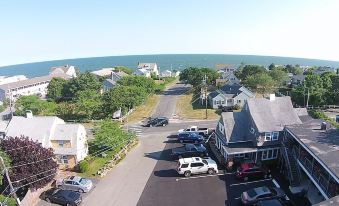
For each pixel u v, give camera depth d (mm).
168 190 31891
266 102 38875
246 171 32844
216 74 103000
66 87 90000
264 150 36156
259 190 28500
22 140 32844
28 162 30938
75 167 38500
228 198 29797
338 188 23234
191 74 96250
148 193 31500
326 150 26500
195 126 51250
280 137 36344
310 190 29891
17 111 67250
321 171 26297
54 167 32812
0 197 29547
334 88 81750
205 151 40219
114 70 140625
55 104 77812
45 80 119938
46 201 31078
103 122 45500
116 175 36031
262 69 107000
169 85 119062
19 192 31578
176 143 46375
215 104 70062
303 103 71938
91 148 43625
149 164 38781
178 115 64750
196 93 90750
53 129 39656
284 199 28203
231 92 72375
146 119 62281
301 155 30922
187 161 35000
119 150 42031
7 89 102188
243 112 39594
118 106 63031
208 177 34344
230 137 37438
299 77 100312
